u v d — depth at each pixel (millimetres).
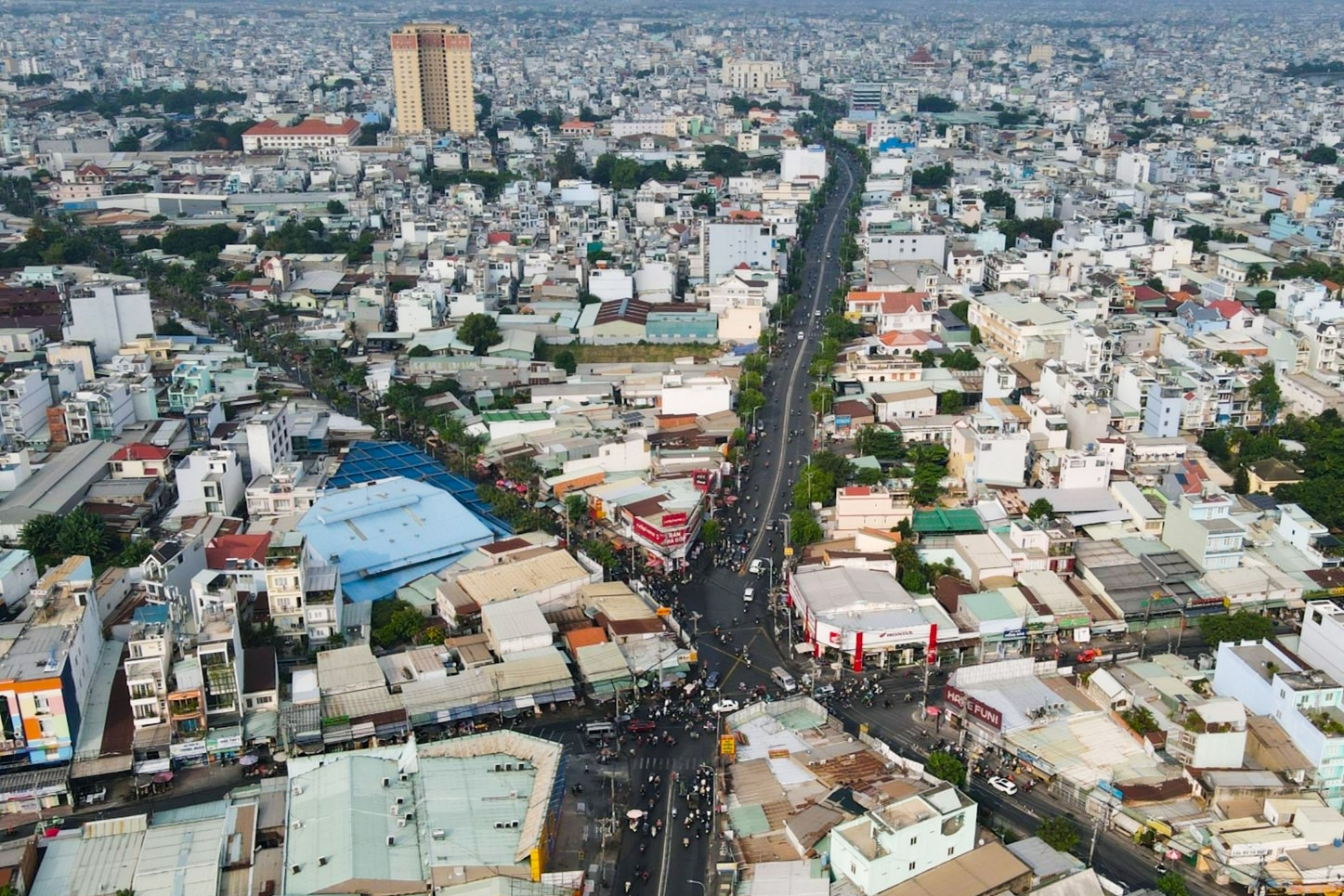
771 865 194750
